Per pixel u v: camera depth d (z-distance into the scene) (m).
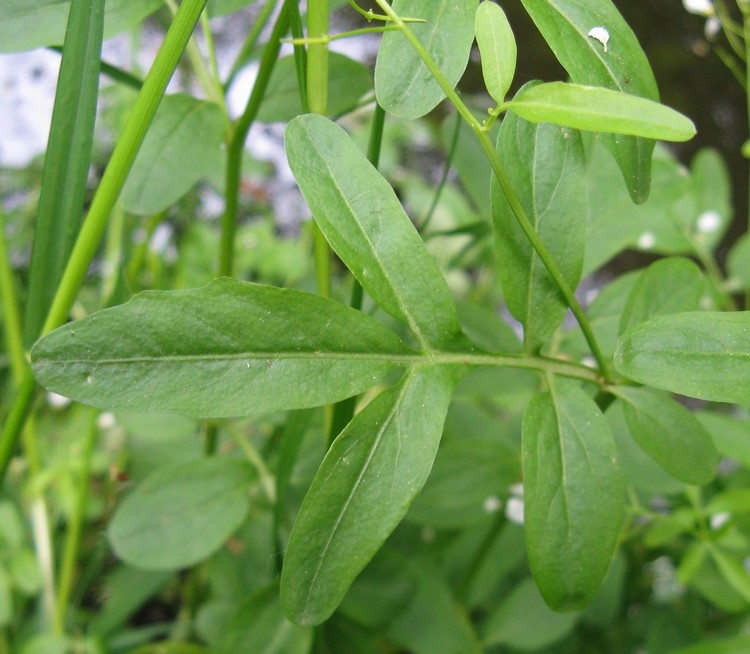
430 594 0.18
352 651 0.17
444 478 0.16
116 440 0.24
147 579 0.21
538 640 0.18
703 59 0.51
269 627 0.16
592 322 0.16
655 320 0.11
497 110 0.11
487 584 0.20
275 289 0.11
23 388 0.14
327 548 0.11
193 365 0.10
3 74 0.36
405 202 0.40
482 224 0.17
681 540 0.22
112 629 0.20
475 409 0.20
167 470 0.17
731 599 0.18
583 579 0.11
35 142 0.36
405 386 0.11
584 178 0.12
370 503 0.11
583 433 0.12
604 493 0.11
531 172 0.12
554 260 0.12
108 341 0.10
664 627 0.21
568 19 0.11
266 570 0.19
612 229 0.16
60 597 0.20
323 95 0.13
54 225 0.13
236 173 0.16
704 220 0.22
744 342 0.11
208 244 0.28
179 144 0.15
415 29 0.11
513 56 0.11
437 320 0.11
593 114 0.10
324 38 0.11
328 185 0.11
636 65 0.11
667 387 0.11
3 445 0.15
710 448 0.12
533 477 0.11
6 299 0.19
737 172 0.51
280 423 0.18
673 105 0.51
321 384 0.11
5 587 0.19
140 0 0.14
